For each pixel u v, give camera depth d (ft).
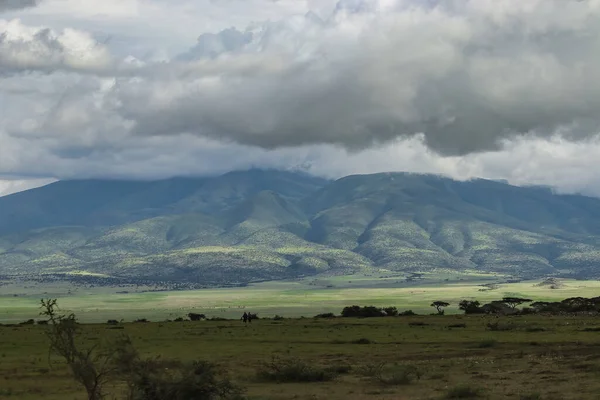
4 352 251.60
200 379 119.75
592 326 324.39
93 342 263.90
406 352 238.89
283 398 141.08
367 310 541.75
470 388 138.00
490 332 312.29
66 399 140.97
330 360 218.18
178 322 471.62
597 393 134.51
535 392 136.26
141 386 113.80
